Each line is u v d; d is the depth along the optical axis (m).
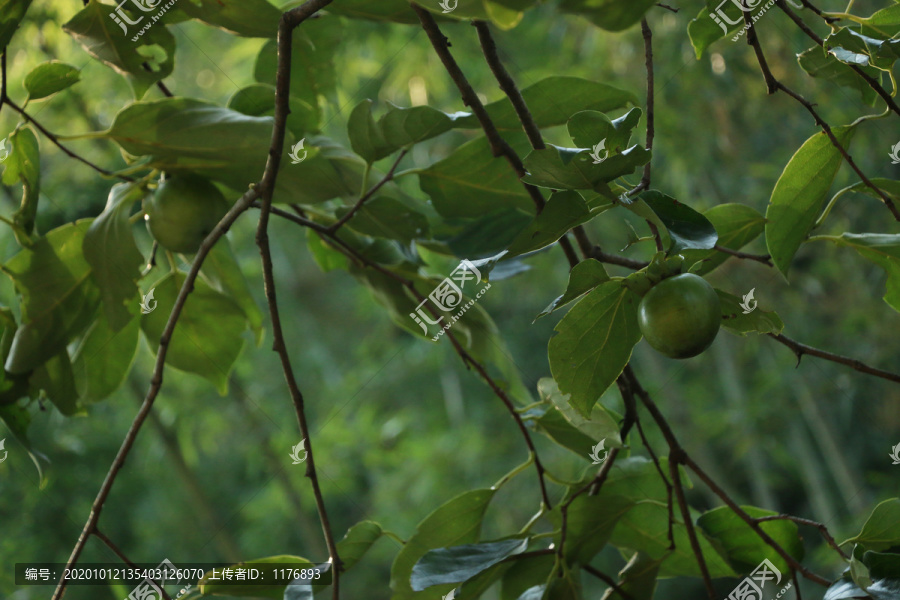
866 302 3.80
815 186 1.04
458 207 1.28
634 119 0.80
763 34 3.23
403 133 1.15
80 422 3.84
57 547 3.65
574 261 1.03
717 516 1.19
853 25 1.08
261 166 1.19
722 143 3.61
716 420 4.52
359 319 6.35
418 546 1.20
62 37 2.72
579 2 0.59
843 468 4.10
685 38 3.36
